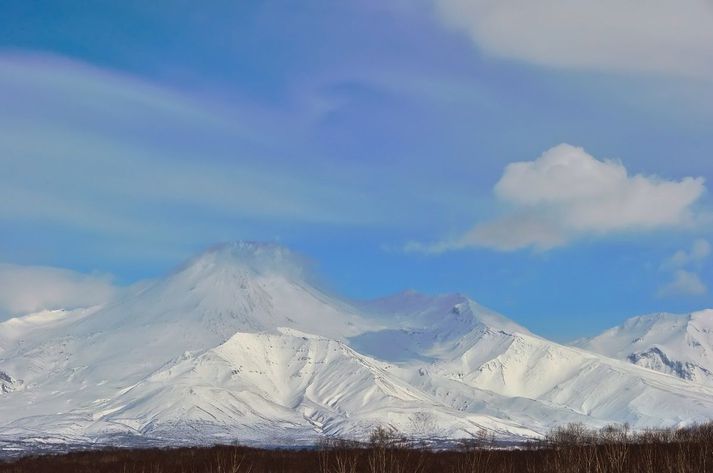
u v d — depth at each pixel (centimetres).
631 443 19988
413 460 16725
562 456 15200
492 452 18625
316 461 18362
